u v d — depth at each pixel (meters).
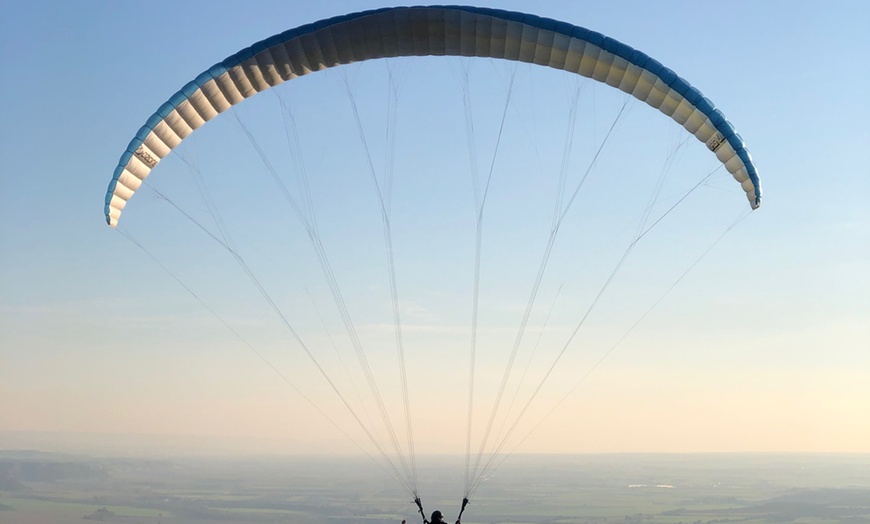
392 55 20.06
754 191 19.86
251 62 19.88
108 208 20.08
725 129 19.45
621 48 19.14
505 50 19.80
